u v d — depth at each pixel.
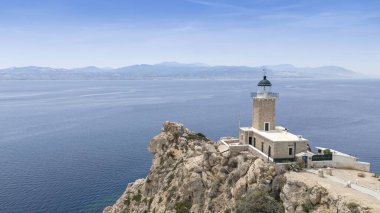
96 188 111.50
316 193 51.09
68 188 111.06
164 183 81.19
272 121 78.00
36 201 100.88
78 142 174.25
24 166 133.00
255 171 61.12
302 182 53.81
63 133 198.62
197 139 92.31
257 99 77.75
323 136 177.12
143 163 137.50
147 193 87.31
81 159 142.88
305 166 64.50
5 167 131.75
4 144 170.38
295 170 61.75
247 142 78.62
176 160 85.94
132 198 90.38
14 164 135.62
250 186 60.03
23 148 161.88
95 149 159.25
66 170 128.50
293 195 53.88
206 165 73.00
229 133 189.00
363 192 50.00
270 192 58.16
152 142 95.06
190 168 73.94
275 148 65.62
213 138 176.38
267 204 54.62
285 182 56.94
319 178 57.19
